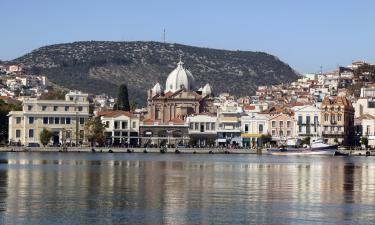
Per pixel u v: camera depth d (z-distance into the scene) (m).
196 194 129.38
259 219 102.25
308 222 100.44
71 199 119.75
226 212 107.75
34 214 104.25
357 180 164.00
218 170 196.12
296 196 128.12
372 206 115.25
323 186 148.00
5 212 105.75
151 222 99.38
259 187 144.00
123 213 105.94
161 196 125.62
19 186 139.38
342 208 112.88
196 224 98.31
